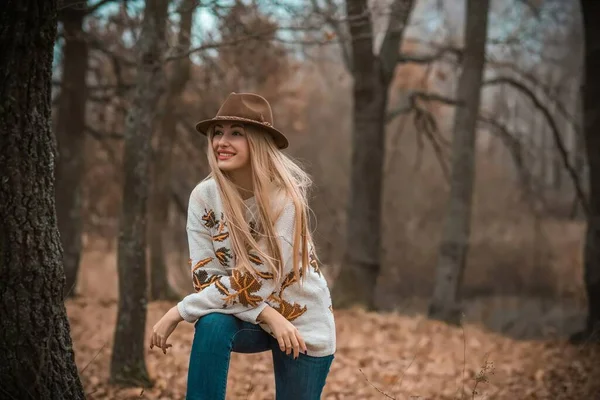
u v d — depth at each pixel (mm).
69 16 9203
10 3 2779
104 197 14688
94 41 9797
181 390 5113
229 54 10398
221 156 2809
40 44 2873
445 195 21484
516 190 21969
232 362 6031
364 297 10859
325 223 15906
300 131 15594
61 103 10406
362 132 11000
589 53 7949
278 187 2816
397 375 5645
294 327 2664
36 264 2928
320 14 7062
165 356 6250
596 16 7848
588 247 7934
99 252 17078
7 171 2844
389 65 10914
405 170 21609
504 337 8836
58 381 3016
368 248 10969
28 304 2912
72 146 10422
